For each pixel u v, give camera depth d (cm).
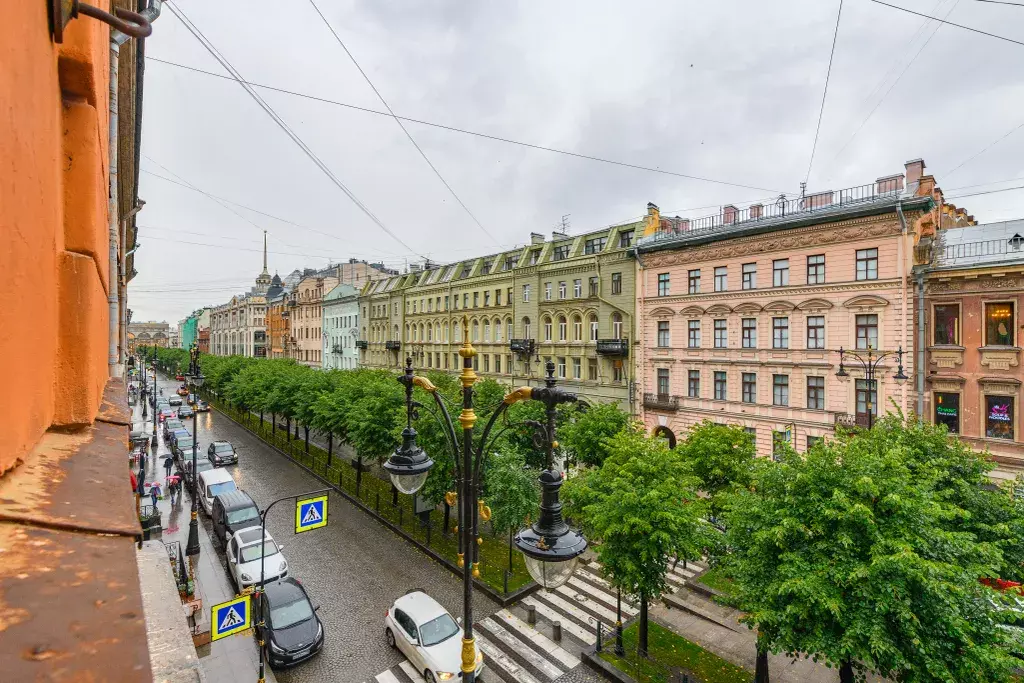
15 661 76
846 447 1118
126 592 108
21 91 132
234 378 4894
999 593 845
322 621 1473
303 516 1355
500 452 1803
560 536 497
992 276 1809
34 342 161
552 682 1233
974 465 1191
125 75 856
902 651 824
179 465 2917
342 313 6419
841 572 864
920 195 2008
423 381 663
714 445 1723
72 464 173
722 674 1243
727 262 2567
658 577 1212
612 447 1553
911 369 1988
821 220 2212
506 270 3947
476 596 1619
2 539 114
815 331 2270
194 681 377
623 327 3055
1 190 112
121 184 1285
